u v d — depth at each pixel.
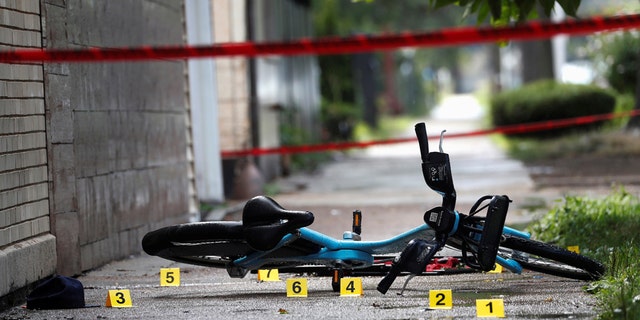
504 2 13.02
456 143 47.72
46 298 10.30
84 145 13.22
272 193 24.78
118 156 14.38
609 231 13.79
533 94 43.47
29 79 11.64
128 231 14.65
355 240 10.80
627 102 43.19
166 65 16.66
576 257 10.42
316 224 18.00
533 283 11.05
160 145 16.16
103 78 13.94
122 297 10.38
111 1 14.43
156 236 10.72
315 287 11.25
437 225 10.12
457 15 79.19
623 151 31.70
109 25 14.32
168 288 11.64
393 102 94.81
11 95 11.10
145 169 15.43
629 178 24.39
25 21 11.66
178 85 17.22
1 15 11.01
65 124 12.56
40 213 11.87
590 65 54.53
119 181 14.38
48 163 12.11
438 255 12.80
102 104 13.88
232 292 11.13
